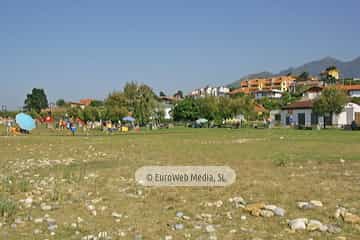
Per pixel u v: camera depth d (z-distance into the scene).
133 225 8.45
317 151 25.16
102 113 90.88
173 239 7.51
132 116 87.38
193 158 21.38
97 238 7.53
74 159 21.44
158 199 10.89
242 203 10.18
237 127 86.56
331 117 80.19
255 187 12.33
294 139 39.12
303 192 11.43
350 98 83.69
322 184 12.76
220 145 31.53
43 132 62.34
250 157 21.70
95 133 60.09
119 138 44.12
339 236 7.47
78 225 8.45
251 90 189.38
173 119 106.94
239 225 8.32
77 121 84.31
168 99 163.25
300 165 17.94
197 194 11.45
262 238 7.47
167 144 33.25
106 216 9.21
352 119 78.69
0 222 8.57
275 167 17.33
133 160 20.66
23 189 12.08
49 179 14.26
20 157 22.69
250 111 96.62
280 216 8.91
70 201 10.66
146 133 58.94
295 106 88.12
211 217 8.99
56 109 126.69
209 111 96.00
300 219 8.33
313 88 103.31
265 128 79.94
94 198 11.06
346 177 14.23
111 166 18.11
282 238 7.45
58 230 8.11
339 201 10.28
